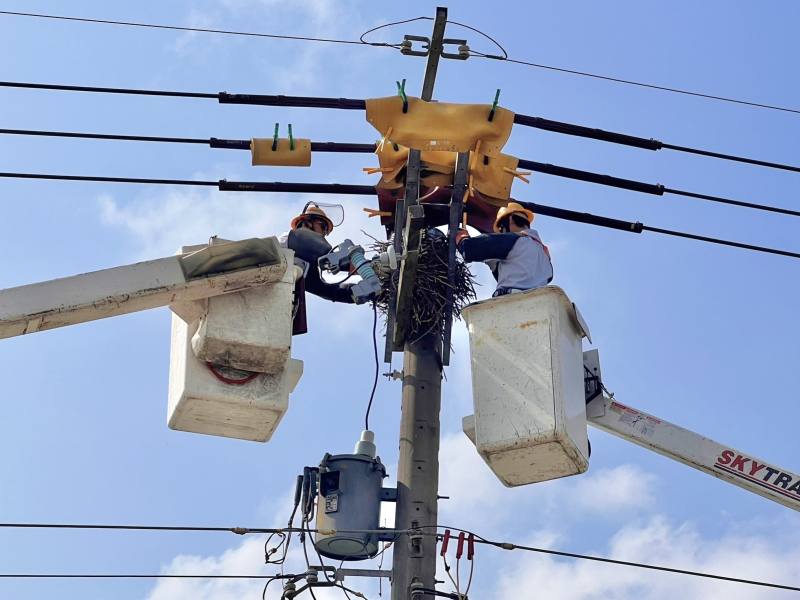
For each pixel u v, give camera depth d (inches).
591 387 503.5
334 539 454.6
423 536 457.4
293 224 570.9
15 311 428.5
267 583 456.1
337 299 542.0
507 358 468.4
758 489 487.5
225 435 474.3
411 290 482.0
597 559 464.8
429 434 482.3
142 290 438.3
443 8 514.0
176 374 460.1
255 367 451.5
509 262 522.6
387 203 562.6
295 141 538.0
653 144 549.6
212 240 459.8
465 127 516.4
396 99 514.9
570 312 478.6
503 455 460.8
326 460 464.8
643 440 496.4
